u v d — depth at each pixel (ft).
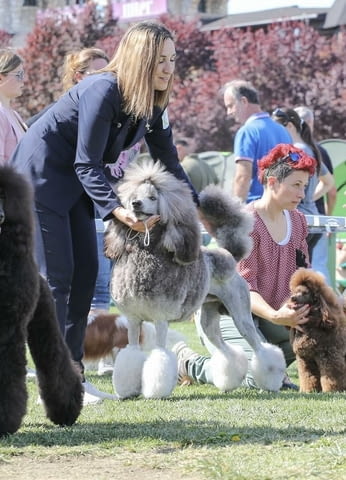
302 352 32.89
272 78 93.15
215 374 33.17
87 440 22.56
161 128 30.94
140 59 27.55
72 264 29.58
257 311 33.73
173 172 31.78
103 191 28.04
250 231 32.55
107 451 21.26
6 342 22.00
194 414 26.53
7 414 22.13
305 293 32.55
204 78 95.96
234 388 33.09
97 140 27.96
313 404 28.40
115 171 38.22
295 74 92.48
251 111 46.16
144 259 28.63
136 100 27.89
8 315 21.75
